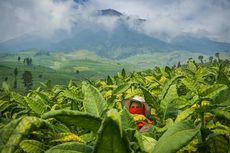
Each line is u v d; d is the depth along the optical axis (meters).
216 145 3.01
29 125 2.11
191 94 5.54
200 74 7.20
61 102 7.00
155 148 2.28
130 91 7.26
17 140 2.01
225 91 3.69
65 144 2.39
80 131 4.06
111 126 1.82
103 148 1.91
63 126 3.87
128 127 2.96
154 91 7.35
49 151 2.35
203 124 3.56
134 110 5.27
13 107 6.02
